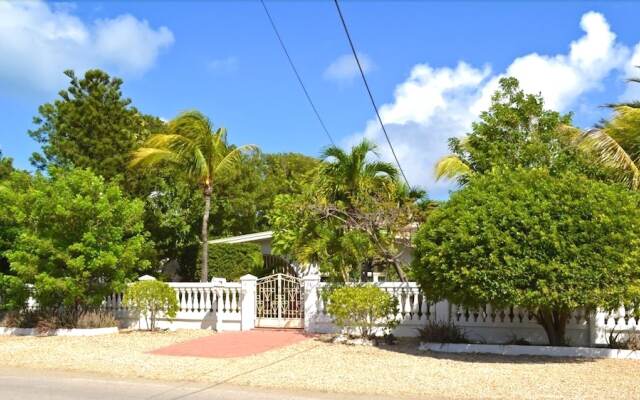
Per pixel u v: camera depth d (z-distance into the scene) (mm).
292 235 19438
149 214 26453
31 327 18844
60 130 25328
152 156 22062
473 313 15867
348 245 17000
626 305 13164
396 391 10281
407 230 17594
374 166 18688
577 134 16891
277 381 11148
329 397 9938
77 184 18891
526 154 17250
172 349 15195
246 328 18484
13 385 11031
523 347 14039
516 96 18453
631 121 16438
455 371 11977
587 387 10453
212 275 27031
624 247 12625
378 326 16234
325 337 16750
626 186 15609
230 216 34062
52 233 18266
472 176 16750
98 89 25281
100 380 11500
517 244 12656
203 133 21547
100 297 18688
